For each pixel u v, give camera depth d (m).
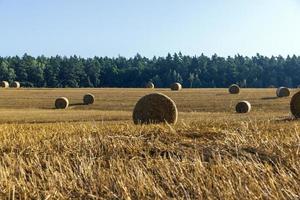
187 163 7.27
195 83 158.38
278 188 5.91
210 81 161.88
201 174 6.61
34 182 6.62
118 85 160.62
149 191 6.07
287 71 163.25
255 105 54.00
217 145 9.01
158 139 10.13
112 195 6.04
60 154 8.84
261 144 8.95
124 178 6.48
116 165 7.42
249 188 5.98
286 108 50.66
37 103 61.25
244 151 8.33
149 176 6.63
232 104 55.03
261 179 6.36
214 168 6.94
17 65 151.25
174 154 8.58
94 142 9.59
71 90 89.50
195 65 166.75
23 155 9.10
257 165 6.96
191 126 12.92
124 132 11.64
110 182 6.48
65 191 6.38
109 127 13.45
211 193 5.85
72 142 9.92
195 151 8.12
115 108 54.66
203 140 10.12
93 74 157.50
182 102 58.03
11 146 10.04
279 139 9.48
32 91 84.44
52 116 39.00
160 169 6.95
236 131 10.86
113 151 8.84
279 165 7.13
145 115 27.89
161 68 164.88
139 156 8.45
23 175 7.04
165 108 27.70
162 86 156.88
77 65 154.88
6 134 12.55
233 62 172.38
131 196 6.00
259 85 158.12
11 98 68.06
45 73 152.88
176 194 5.94
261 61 185.50
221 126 13.12
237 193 5.82
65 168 7.23
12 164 7.73
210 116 36.47
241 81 160.25
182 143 9.56
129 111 48.06
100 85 160.12
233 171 6.70
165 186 6.33
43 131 12.94
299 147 8.41
